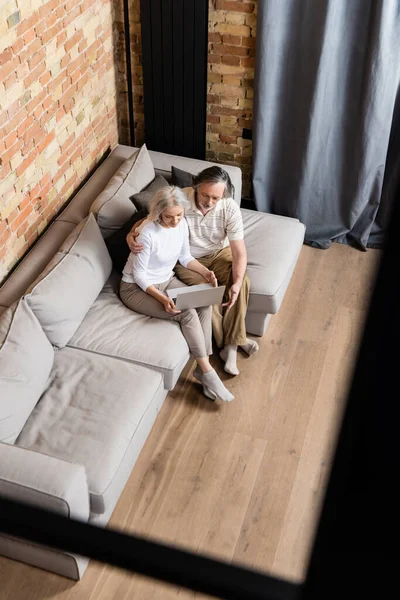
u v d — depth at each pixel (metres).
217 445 3.24
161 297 3.21
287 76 4.03
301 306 4.07
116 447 2.68
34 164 3.41
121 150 4.20
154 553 0.45
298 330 3.90
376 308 0.38
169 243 3.24
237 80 4.24
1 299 3.12
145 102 4.41
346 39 3.82
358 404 0.40
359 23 3.75
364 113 3.97
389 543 0.41
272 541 2.86
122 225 3.53
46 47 3.31
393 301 0.38
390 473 0.40
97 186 3.88
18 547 2.66
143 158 3.91
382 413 0.40
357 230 4.50
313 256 4.46
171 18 4.00
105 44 4.05
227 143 4.54
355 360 0.39
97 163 4.30
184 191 3.46
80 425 2.75
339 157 4.23
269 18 3.81
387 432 0.40
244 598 0.44
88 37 3.79
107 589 2.66
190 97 4.32
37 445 2.66
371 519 0.41
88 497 2.51
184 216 3.43
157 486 3.05
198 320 3.27
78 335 3.17
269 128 4.22
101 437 2.70
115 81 4.35
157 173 4.03
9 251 3.32
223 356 3.62
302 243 4.19
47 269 3.11
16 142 3.19
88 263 3.22
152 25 4.05
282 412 3.41
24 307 2.87
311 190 4.38
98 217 3.50
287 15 3.81
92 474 2.58
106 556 0.46
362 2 3.69
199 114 4.38
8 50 2.97
